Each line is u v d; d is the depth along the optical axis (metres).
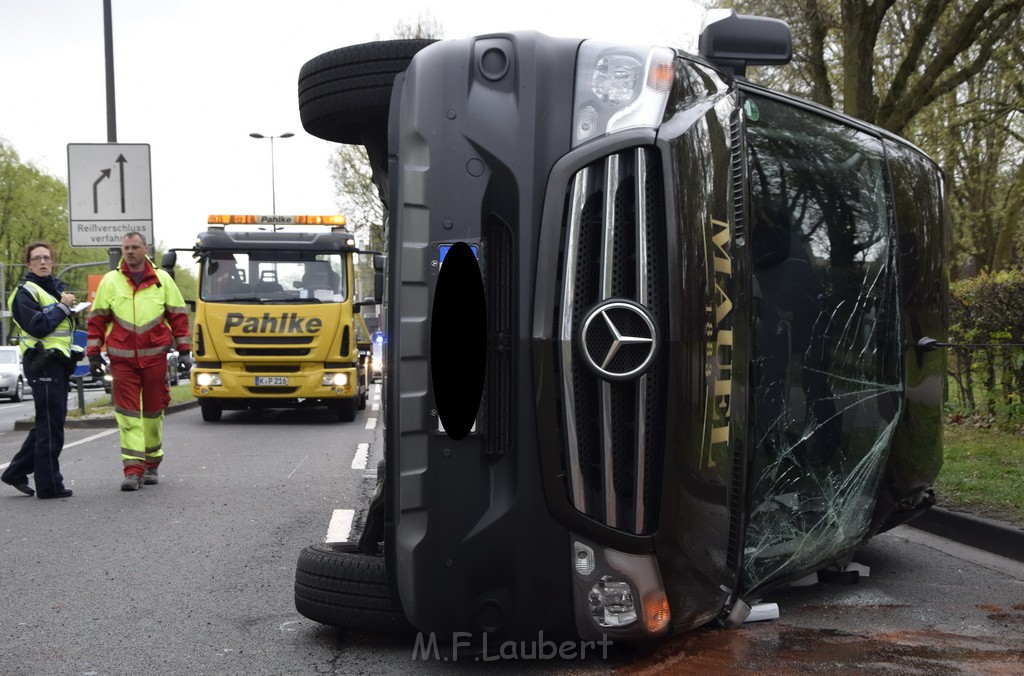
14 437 14.52
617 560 3.42
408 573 3.50
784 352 4.11
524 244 3.39
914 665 3.77
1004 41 15.13
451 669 3.73
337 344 15.20
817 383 4.34
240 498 7.90
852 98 14.39
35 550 5.98
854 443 4.64
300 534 6.44
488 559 3.43
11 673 3.81
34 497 8.05
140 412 8.38
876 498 4.95
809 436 4.29
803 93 17.77
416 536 3.47
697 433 3.45
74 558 5.77
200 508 7.43
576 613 3.44
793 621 4.35
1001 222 21.45
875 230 4.87
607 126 3.44
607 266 3.40
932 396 5.54
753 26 3.92
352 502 7.68
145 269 8.52
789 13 16.20
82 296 62.00
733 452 3.64
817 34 16.19
